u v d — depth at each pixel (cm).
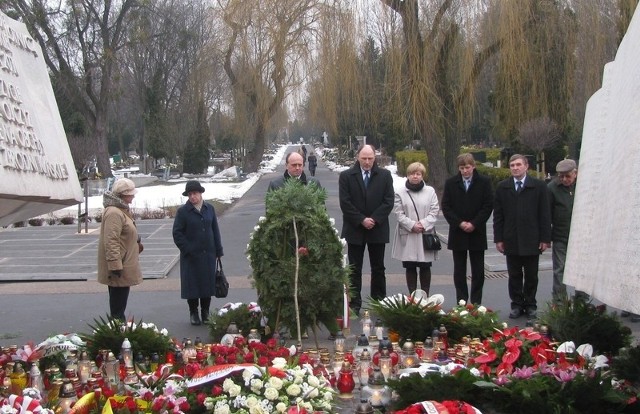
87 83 4753
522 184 965
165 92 5922
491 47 2281
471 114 2431
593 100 520
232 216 2683
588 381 485
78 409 487
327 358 657
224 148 7350
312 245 758
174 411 494
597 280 415
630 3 2058
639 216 349
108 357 606
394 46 2323
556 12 2219
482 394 497
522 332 634
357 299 982
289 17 3195
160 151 5644
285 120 5394
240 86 4088
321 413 509
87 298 1223
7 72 517
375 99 2528
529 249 953
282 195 771
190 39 5478
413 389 504
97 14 4706
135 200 3397
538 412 475
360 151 984
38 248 1947
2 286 1362
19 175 497
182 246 968
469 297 1078
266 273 765
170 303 1158
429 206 1006
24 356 631
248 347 659
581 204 504
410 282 1025
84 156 4369
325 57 2517
